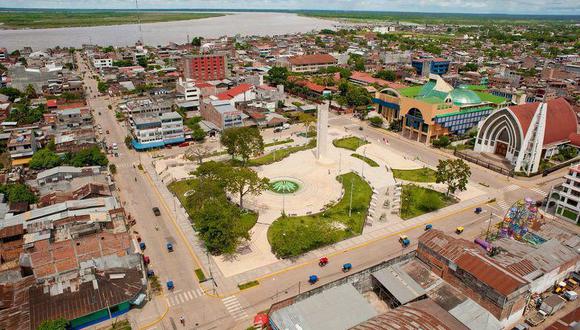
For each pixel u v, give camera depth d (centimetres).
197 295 9938
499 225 13200
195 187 14888
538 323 9038
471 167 18188
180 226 13012
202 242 12138
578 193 13062
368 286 10094
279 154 19375
